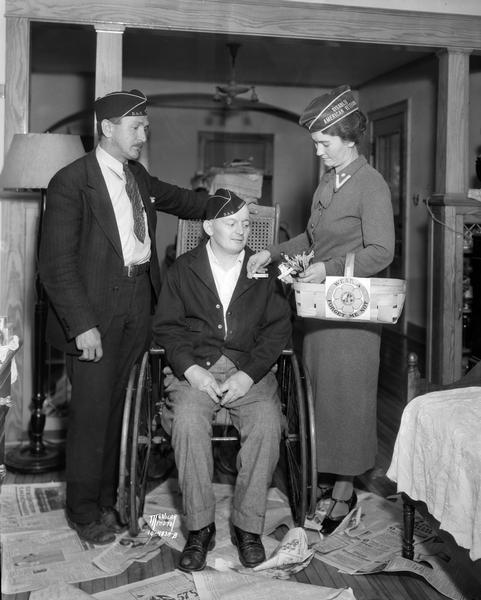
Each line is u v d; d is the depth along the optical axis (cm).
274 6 372
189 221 311
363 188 253
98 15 349
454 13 396
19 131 345
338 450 263
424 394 239
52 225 253
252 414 244
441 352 421
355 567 239
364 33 387
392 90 727
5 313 359
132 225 263
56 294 252
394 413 431
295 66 712
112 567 239
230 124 899
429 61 643
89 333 252
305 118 253
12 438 369
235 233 256
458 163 414
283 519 274
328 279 242
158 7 356
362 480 325
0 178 325
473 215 419
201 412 243
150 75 766
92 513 262
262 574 233
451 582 229
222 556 246
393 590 226
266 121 903
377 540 259
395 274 730
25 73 343
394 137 732
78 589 221
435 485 211
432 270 429
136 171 279
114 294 260
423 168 660
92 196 255
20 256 357
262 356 253
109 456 275
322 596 216
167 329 260
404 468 231
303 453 243
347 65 701
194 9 360
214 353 261
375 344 265
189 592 222
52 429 384
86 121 793
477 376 250
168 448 329
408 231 695
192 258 266
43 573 235
